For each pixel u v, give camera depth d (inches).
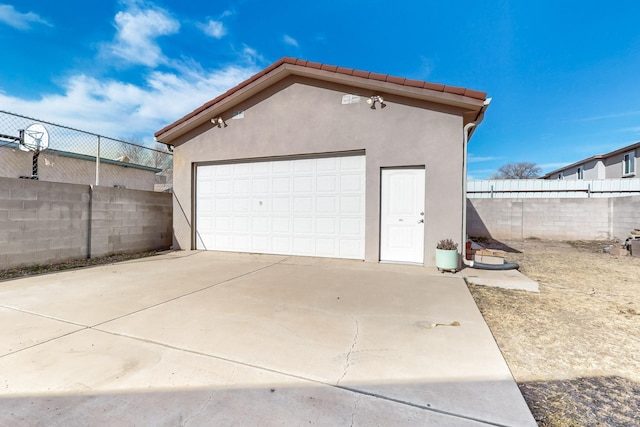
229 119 304.8
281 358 92.0
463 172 228.8
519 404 70.2
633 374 88.0
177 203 334.6
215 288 174.9
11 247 219.3
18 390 74.5
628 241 336.2
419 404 69.7
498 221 490.9
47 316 128.0
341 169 269.6
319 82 267.9
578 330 120.9
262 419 64.4
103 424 62.9
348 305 144.5
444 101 225.1
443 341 104.8
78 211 263.6
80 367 85.9
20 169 390.9
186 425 62.6
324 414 66.1
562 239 463.8
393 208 249.8
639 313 141.6
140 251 320.2
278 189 293.9
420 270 223.1
